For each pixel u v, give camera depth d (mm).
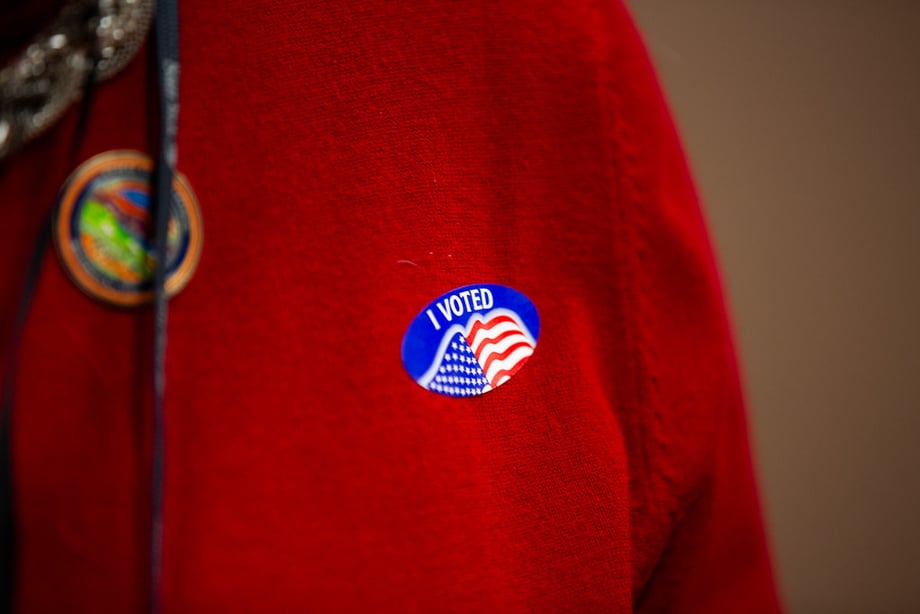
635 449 484
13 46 427
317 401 444
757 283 1373
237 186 448
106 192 431
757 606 514
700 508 500
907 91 1387
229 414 438
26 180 427
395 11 471
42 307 423
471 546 452
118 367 429
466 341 464
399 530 445
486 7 478
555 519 467
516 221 475
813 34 1364
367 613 438
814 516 1394
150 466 428
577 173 480
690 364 492
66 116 430
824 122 1374
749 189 1364
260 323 443
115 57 435
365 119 464
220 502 433
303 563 436
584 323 480
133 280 432
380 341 453
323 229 454
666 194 495
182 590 429
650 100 496
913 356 1406
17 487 418
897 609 1405
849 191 1384
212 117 449
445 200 469
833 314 1392
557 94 480
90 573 423
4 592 417
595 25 487
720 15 1340
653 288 487
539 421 470
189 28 451
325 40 463
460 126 474
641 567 493
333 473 442
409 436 450
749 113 1357
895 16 1379
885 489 1407
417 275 462
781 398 1384
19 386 419
